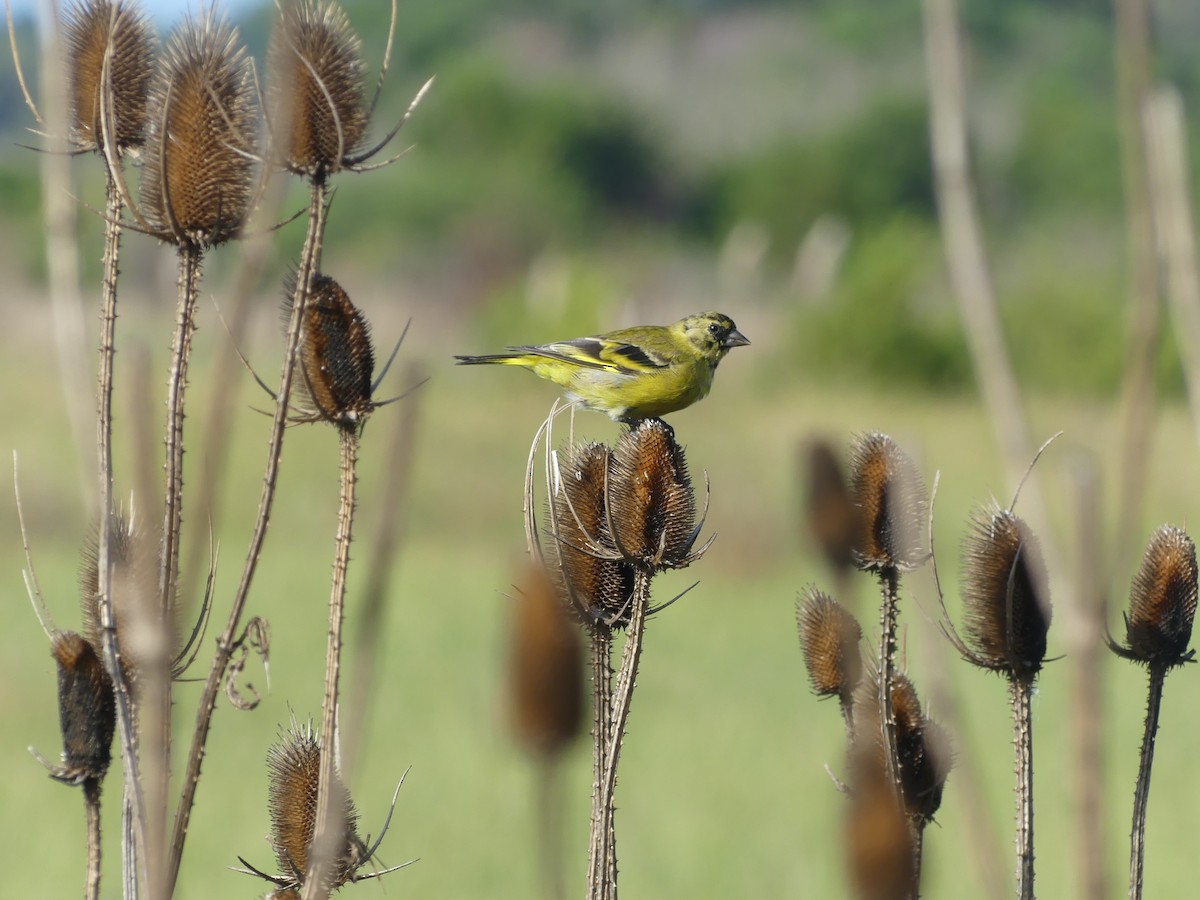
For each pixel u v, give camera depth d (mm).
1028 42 76438
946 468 36156
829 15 90500
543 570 3504
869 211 74312
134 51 5117
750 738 19328
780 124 83750
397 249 63812
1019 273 57625
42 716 19000
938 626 5012
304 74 4617
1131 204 4012
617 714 4938
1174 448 35812
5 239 48688
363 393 4848
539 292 49781
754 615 26688
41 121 4992
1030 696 4926
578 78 87938
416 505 32094
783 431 39156
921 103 77250
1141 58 4117
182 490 4652
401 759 18062
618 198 79438
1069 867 14656
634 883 14305
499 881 13930
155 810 3859
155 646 3848
